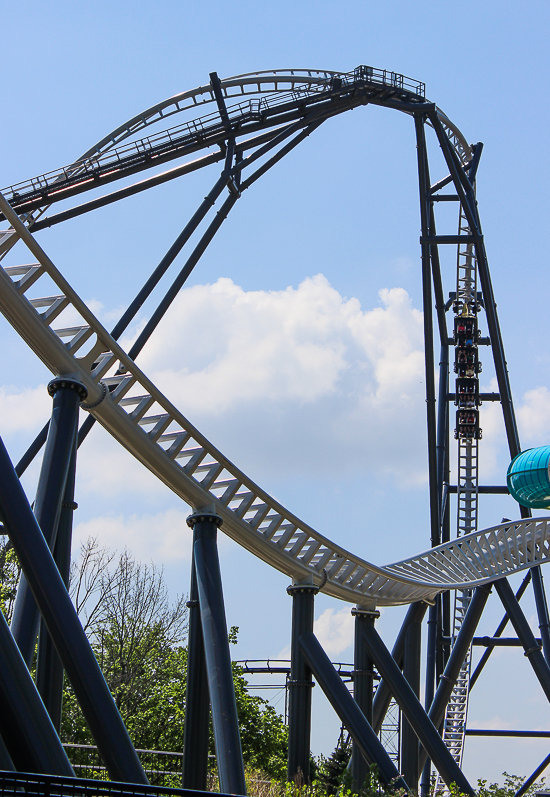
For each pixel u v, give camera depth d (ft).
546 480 105.81
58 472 53.88
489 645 122.11
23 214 96.58
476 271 140.67
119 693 102.32
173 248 98.02
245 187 106.73
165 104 113.29
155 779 86.79
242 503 71.15
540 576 117.50
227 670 57.88
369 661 85.25
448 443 131.23
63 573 57.57
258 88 119.34
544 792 71.15
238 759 54.44
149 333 95.76
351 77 112.68
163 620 112.06
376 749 69.82
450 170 113.19
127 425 62.39
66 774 38.75
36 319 55.42
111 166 100.37
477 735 124.26
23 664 39.88
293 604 76.28
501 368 115.44
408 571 92.68
